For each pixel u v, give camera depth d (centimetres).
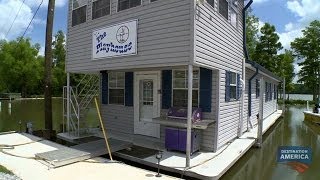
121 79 1183
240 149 953
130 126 1140
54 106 3203
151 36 846
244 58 1248
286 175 826
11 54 5275
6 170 684
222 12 990
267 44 4181
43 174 676
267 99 2005
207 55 838
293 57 4731
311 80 4494
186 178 732
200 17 793
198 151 916
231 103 1077
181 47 775
